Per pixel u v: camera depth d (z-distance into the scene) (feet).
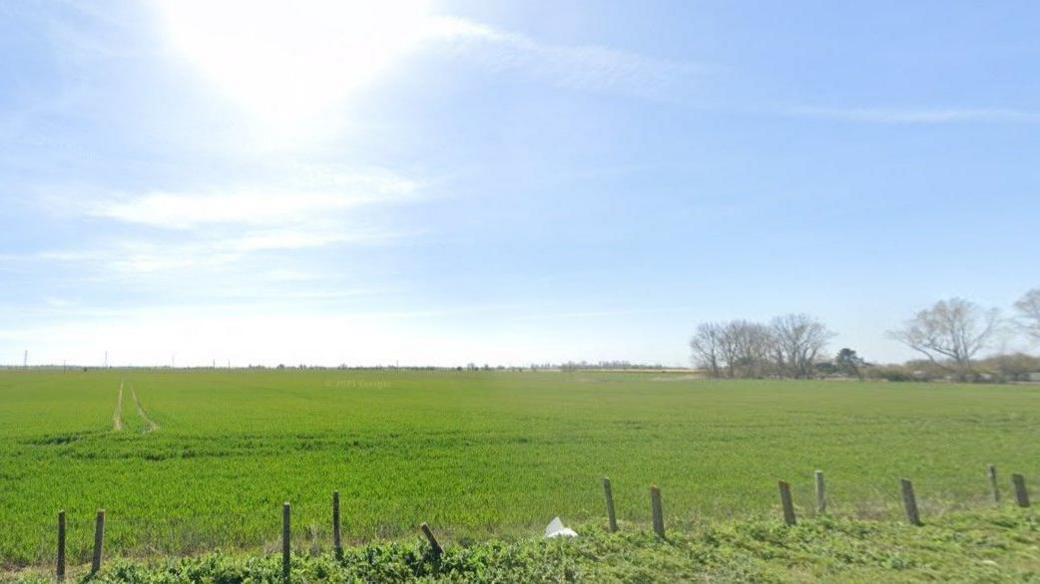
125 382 363.56
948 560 38.96
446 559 38.58
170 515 57.41
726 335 499.51
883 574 36.35
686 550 40.81
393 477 77.66
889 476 78.48
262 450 102.42
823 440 116.88
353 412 173.27
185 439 114.52
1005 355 366.84
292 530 51.34
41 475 79.82
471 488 70.28
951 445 110.52
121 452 98.94
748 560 38.75
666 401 224.12
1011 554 40.55
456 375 547.49
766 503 61.36
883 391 288.30
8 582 37.96
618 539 43.19
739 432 128.98
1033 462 90.48
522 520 54.19
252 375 526.98
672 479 76.18
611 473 80.64
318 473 80.89
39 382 353.51
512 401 223.10
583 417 159.84
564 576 36.22
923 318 392.47
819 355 467.11
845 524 47.39
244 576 37.11
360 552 40.55
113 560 43.06
